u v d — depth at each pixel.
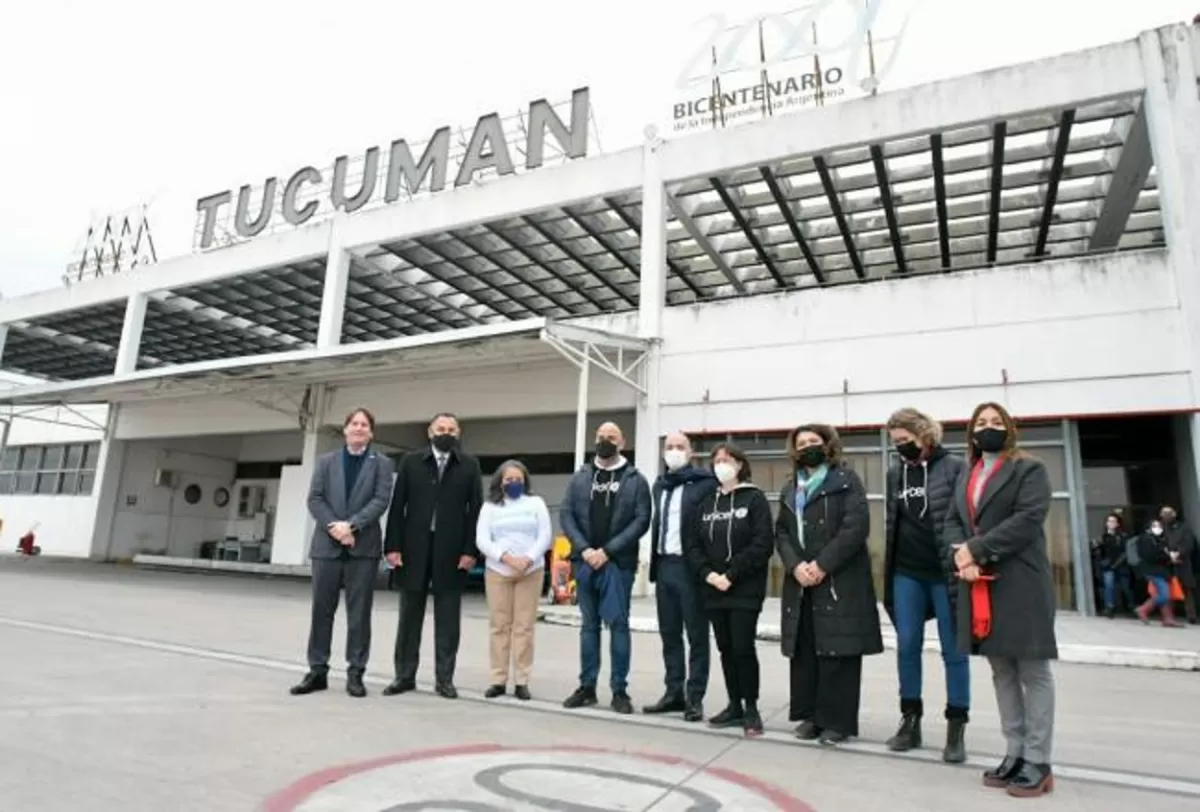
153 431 23.08
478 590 17.06
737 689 4.55
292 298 21.78
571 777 3.40
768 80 14.99
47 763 3.33
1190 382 11.00
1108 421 13.82
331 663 6.37
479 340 13.24
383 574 16.31
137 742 3.71
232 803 2.95
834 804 3.19
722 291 20.55
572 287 20.38
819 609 4.28
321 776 3.30
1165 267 11.41
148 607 9.98
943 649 4.07
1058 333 11.87
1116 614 11.56
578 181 15.56
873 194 15.62
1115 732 4.76
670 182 14.80
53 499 25.39
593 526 5.11
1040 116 12.65
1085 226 17.09
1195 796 3.44
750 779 3.49
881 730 4.64
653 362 14.50
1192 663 7.48
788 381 13.51
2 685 4.78
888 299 13.06
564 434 20.70
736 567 4.43
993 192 14.91
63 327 24.80
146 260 22.84
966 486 3.85
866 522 4.27
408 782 3.24
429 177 18.36
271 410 20.55
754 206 15.82
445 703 4.94
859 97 13.48
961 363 12.38
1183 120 11.43
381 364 15.91
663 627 4.96
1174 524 10.62
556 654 7.45
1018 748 3.55
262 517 26.00
